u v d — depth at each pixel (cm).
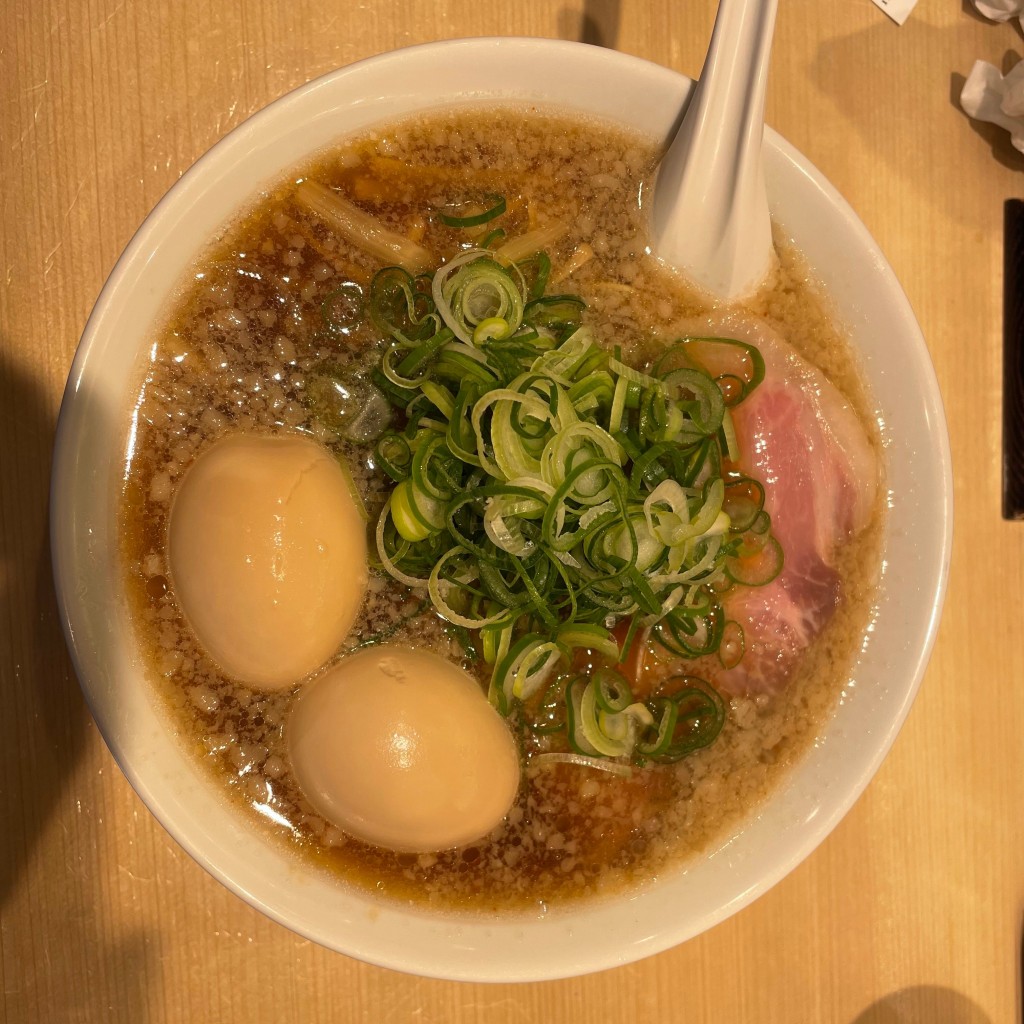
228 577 25
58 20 29
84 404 25
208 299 27
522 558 27
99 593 26
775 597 29
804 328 29
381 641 27
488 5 31
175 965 29
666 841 28
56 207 29
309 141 27
